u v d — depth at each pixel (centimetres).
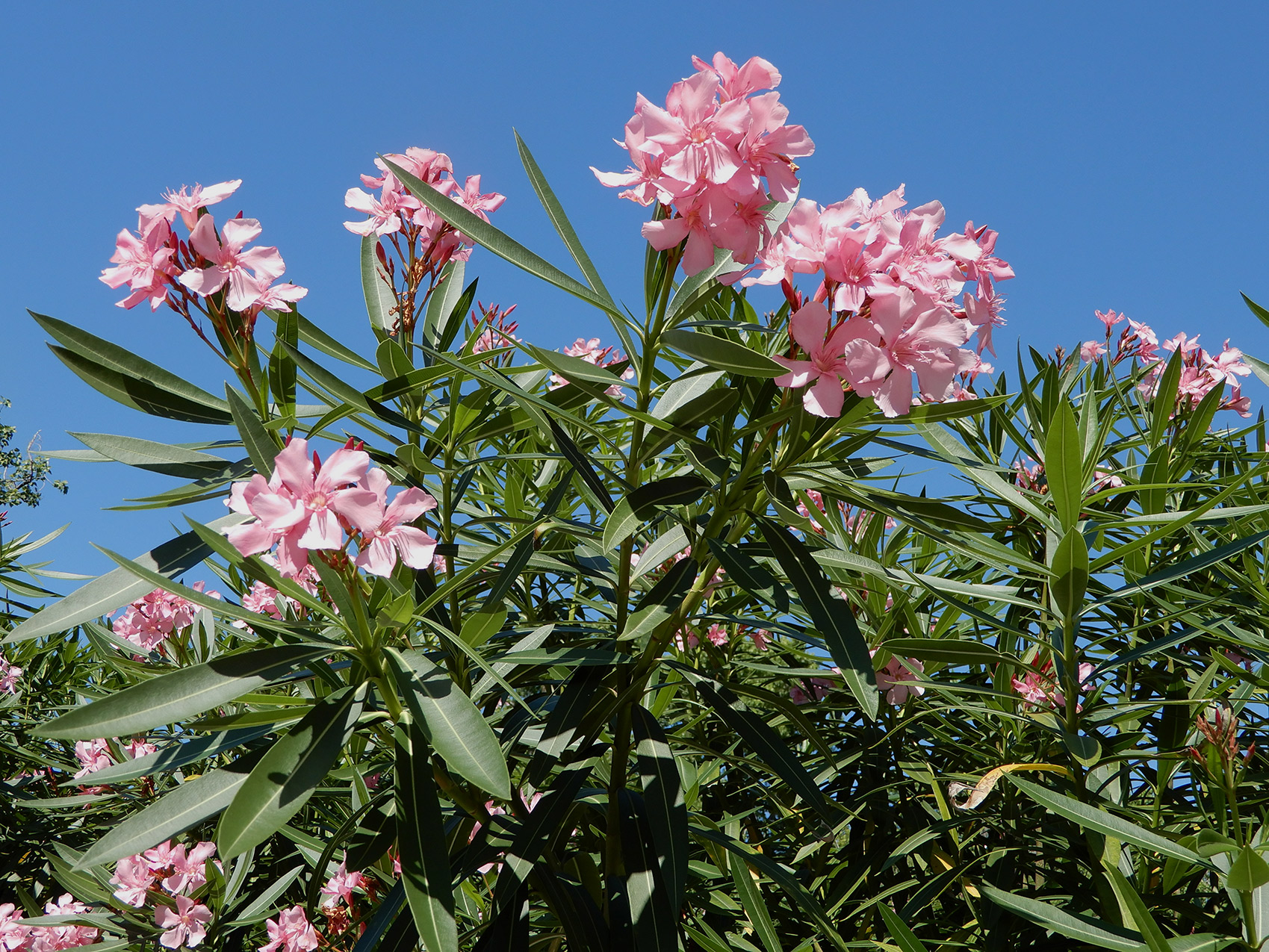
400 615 129
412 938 154
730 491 154
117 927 243
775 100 135
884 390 131
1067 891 201
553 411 151
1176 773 197
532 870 161
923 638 187
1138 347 301
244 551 119
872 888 222
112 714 120
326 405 189
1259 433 254
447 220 150
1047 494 232
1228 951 149
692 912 213
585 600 246
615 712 163
